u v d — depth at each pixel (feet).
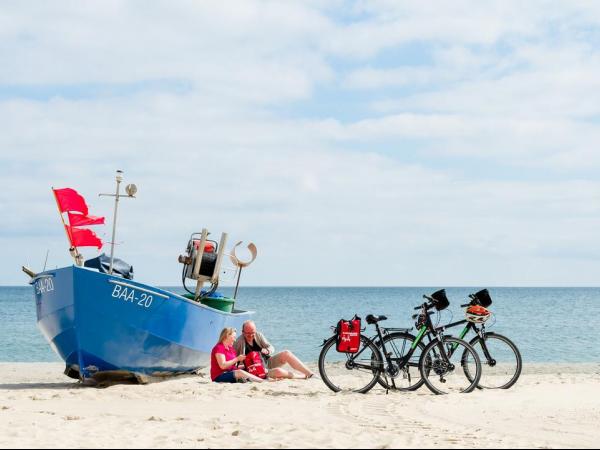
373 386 37.11
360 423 26.91
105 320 41.01
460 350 38.19
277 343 108.06
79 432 23.90
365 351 36.99
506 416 29.04
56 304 41.78
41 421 26.89
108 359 42.01
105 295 40.81
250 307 336.08
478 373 37.42
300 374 42.98
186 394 35.99
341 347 36.73
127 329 41.39
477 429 25.49
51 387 43.01
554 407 31.73
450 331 98.43
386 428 25.52
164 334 42.50
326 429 24.72
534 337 123.95
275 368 42.37
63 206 42.83
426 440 22.41
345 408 31.17
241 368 42.63
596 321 186.29
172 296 42.24
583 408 31.45
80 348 41.63
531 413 29.94
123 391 37.37
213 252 47.06
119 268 44.57
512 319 201.16
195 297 46.80
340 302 442.50
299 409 30.96
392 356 36.91
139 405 32.50
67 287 40.88
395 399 34.24
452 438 22.98
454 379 40.65
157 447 20.84
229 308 49.90
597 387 39.11
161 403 33.14
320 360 37.37
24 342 108.99
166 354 43.45
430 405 32.17
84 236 43.55
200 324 45.01
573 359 83.92
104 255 44.29
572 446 21.88
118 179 43.16
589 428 26.02
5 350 95.50
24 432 23.82
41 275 42.80
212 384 40.22
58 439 22.34
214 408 31.42
